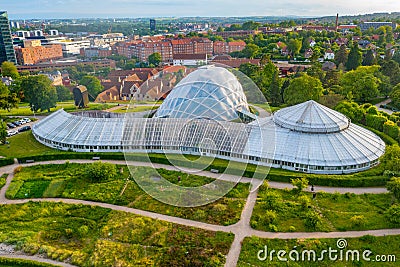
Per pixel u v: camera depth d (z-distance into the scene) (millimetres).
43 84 139250
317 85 132750
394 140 98375
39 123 113500
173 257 56312
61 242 60938
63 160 93125
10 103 133750
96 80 186250
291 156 82500
